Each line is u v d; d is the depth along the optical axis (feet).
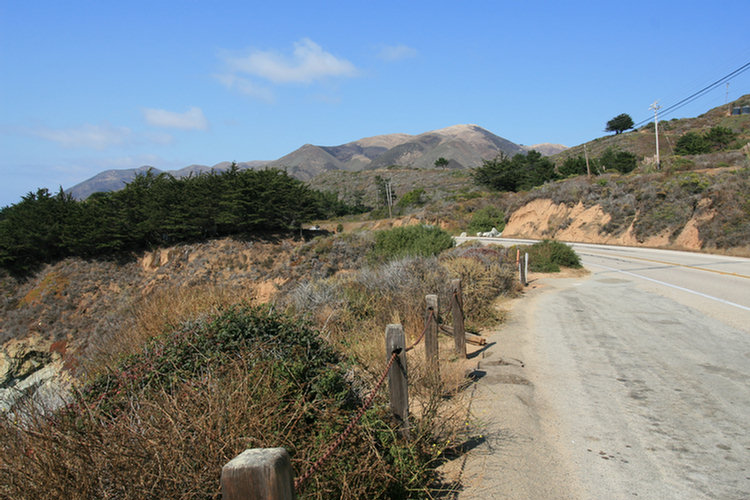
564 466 13.30
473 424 15.85
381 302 32.99
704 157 141.79
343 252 136.77
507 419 16.49
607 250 100.32
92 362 20.47
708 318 32.30
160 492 8.75
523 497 11.78
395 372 13.14
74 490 8.67
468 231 191.42
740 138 234.79
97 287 138.51
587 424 16.14
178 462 9.22
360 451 11.26
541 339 28.60
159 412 10.48
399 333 13.12
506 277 45.37
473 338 24.50
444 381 18.66
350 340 24.04
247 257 149.79
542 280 58.95
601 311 36.94
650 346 25.91
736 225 87.45
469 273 38.11
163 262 150.10
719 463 13.15
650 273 61.21
